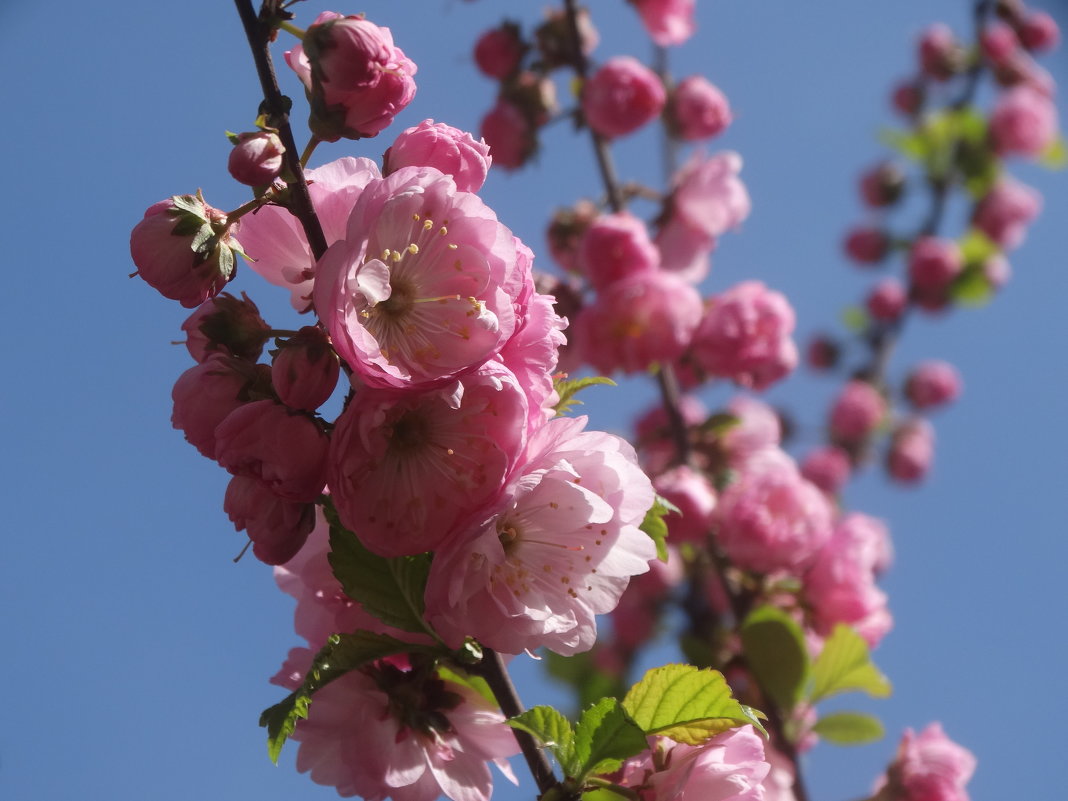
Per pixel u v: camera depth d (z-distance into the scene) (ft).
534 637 1.44
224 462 1.41
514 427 1.41
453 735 1.50
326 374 1.41
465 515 1.41
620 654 2.14
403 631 1.47
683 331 2.00
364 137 1.43
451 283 1.41
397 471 1.41
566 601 1.46
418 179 1.40
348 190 1.44
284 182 1.44
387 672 1.50
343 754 1.49
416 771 1.48
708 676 1.46
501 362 1.41
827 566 1.93
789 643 1.84
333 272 1.38
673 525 1.95
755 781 1.47
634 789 1.47
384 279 1.39
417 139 1.43
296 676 1.51
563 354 2.11
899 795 1.85
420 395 1.39
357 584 1.46
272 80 1.43
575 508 1.45
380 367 1.39
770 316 2.14
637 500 1.46
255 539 1.43
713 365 2.11
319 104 1.42
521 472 1.42
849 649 1.84
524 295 1.42
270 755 1.41
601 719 1.43
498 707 1.51
